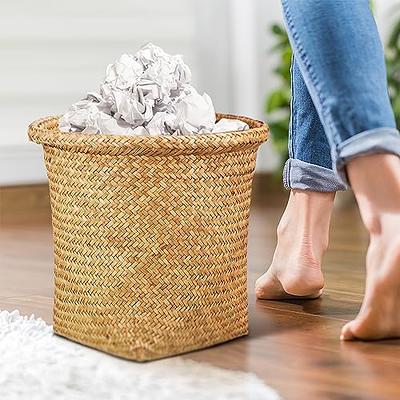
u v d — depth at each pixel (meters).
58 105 3.82
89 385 1.48
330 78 1.58
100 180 1.65
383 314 1.71
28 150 3.76
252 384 1.48
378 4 4.16
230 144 1.65
